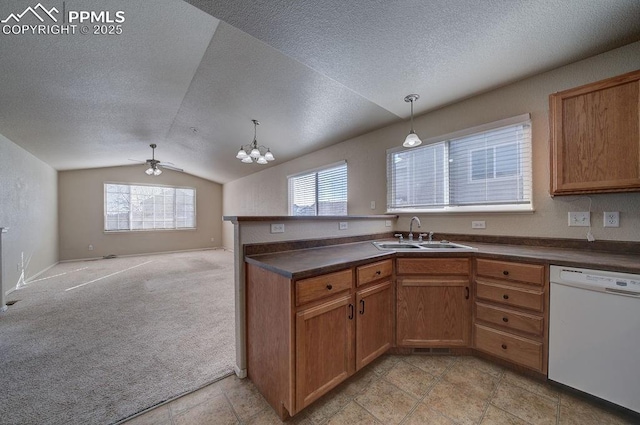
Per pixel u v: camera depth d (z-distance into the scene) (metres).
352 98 2.78
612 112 1.58
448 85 2.24
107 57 2.24
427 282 1.93
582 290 1.44
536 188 2.11
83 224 6.33
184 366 1.84
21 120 3.17
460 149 2.58
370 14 1.46
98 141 4.45
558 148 1.78
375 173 3.43
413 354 1.99
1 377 1.71
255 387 1.63
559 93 1.78
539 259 1.60
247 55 2.32
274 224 1.90
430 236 2.56
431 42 1.69
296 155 4.84
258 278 1.59
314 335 1.41
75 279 4.35
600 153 1.63
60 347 2.10
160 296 3.42
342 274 1.56
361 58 1.86
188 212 7.93
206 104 3.35
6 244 3.65
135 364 1.86
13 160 3.90
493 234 2.37
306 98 2.89
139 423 1.34
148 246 7.20
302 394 1.34
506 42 1.69
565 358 1.50
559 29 1.57
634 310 1.29
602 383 1.38
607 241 1.81
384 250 2.03
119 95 2.95
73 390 1.58
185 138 4.82
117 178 6.79
